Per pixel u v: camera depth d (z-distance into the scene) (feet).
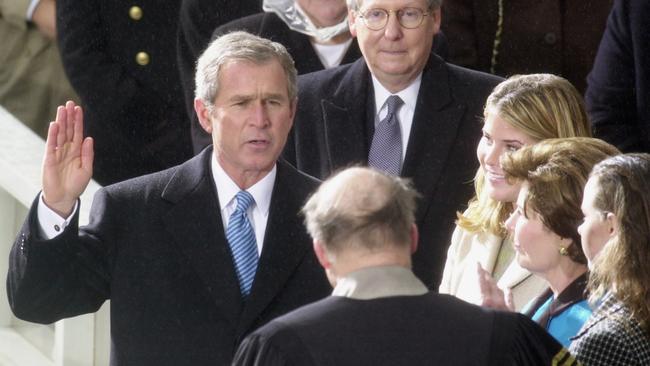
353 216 55.77
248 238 71.51
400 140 82.38
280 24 91.50
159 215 71.41
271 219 71.41
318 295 71.26
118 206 71.67
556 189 65.67
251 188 71.77
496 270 74.84
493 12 96.73
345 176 56.95
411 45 81.30
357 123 82.69
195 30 97.81
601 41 94.32
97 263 70.85
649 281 61.31
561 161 66.13
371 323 54.85
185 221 71.31
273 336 54.60
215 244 71.10
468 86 83.15
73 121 69.10
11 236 90.07
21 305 70.08
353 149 82.28
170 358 70.64
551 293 69.41
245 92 70.23
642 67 91.91
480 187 76.28
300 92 84.07
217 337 70.38
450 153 81.87
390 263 55.93
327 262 56.75
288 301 70.90
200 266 70.90
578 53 97.09
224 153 71.26
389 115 82.48
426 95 82.43
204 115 72.23
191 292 70.85
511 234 69.87
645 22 91.66
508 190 73.31
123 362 71.00
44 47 107.34
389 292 55.52
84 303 71.51
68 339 83.41
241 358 55.11
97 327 83.92
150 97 102.58
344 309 55.16
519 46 96.89
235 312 70.54
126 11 102.63
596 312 62.08
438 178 81.61
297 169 78.79
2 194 89.66
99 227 71.10
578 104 74.69
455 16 96.73
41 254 68.74
